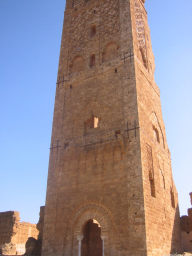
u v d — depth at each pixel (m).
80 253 21.09
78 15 35.00
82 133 25.94
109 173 22.42
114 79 26.69
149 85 28.92
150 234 19.52
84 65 30.23
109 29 30.64
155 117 28.44
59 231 22.75
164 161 28.03
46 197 24.83
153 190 23.02
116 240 19.80
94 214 21.66
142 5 35.25
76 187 23.64
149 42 34.56
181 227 31.05
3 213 36.31
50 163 26.30
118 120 24.25
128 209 20.20
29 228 37.47
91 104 26.97
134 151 22.00
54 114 28.89
